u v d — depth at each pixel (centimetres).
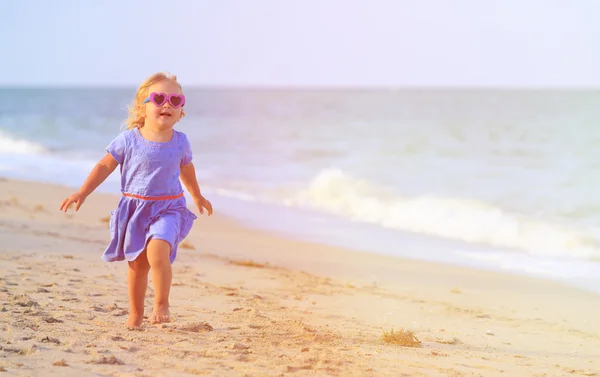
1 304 588
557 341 671
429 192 1888
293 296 815
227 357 452
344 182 1992
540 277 1046
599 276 1055
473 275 1052
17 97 10556
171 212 497
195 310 659
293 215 1590
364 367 457
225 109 6116
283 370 427
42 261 872
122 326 529
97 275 807
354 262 1112
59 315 562
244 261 1043
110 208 1530
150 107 495
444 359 529
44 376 372
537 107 5753
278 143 3212
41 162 2633
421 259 1160
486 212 1594
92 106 7162
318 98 9769
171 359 432
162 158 491
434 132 3516
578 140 2917
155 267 480
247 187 2011
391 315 753
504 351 604
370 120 4447
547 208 1642
